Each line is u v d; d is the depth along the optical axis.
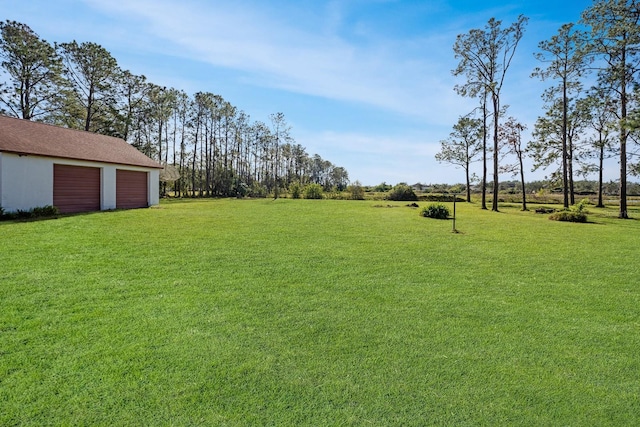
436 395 2.67
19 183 13.13
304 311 4.35
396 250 8.34
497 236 11.07
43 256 6.64
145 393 2.60
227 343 3.44
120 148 19.50
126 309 4.23
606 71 19.28
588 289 5.55
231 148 48.00
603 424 2.38
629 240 10.73
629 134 18.45
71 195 15.29
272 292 5.05
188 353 3.21
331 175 75.88
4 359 3.02
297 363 3.10
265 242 8.84
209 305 4.46
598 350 3.47
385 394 2.67
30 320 3.83
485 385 2.82
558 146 26.08
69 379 2.75
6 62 22.98
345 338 3.62
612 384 2.87
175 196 39.75
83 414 2.36
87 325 3.75
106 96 28.33
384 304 4.66
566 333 3.87
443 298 4.96
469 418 2.41
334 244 8.88
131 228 10.48
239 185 42.09
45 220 11.62
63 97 25.77
